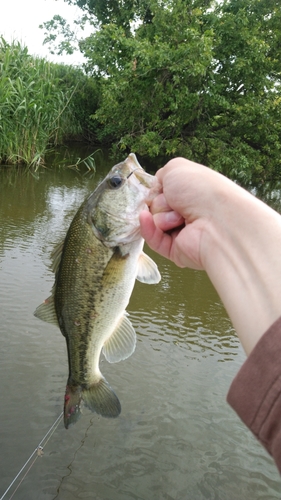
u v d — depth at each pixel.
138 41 3.30
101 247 0.50
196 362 0.94
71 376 0.54
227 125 3.56
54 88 3.27
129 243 0.50
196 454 0.72
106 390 0.53
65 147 4.38
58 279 0.53
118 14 4.82
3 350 0.90
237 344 1.03
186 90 3.06
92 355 0.53
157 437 0.74
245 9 3.48
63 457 0.69
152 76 3.11
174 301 1.24
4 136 2.80
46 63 3.55
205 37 2.95
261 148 3.65
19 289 1.16
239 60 3.22
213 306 1.23
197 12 3.33
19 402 0.77
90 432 0.74
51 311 0.55
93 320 0.52
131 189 0.49
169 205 0.36
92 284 0.51
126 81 3.18
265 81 3.31
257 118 3.35
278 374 0.16
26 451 0.69
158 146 3.33
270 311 0.21
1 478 0.64
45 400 0.79
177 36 3.29
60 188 2.53
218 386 0.87
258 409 0.17
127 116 3.50
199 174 0.32
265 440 0.16
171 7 3.44
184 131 3.63
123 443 0.73
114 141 4.91
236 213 0.27
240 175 3.65
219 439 0.75
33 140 2.98
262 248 0.23
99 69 4.48
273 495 0.66
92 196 0.51
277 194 3.50
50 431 0.73
